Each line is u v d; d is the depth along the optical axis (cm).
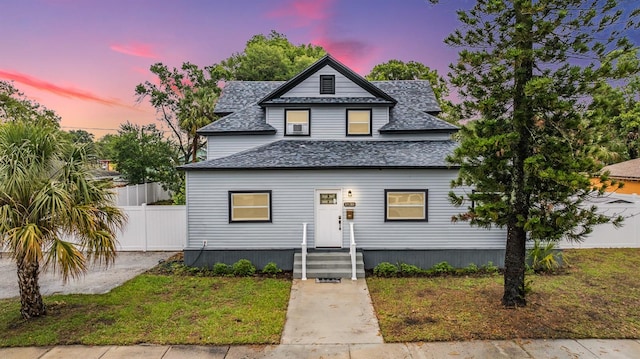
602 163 732
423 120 1606
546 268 1159
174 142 3111
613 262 1250
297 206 1257
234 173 1248
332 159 1295
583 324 744
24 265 761
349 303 902
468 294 952
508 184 816
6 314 795
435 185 1243
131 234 1475
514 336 692
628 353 625
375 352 639
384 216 1250
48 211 670
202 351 642
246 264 1186
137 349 646
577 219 725
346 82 1597
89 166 789
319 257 1205
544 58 751
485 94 805
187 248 1240
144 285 1026
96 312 816
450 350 642
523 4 705
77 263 694
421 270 1198
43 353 629
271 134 1576
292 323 777
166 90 3169
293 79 1568
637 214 1458
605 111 723
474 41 812
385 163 1243
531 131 759
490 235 1240
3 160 669
